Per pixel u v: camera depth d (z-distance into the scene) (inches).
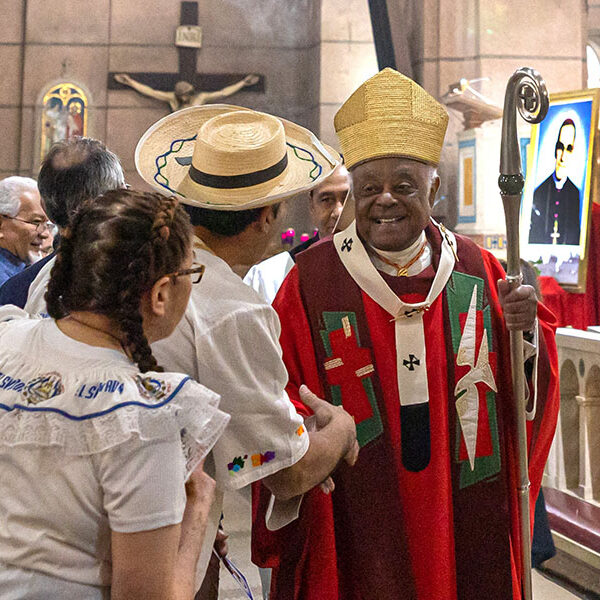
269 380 61.5
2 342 51.8
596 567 135.9
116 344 50.2
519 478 86.6
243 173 65.9
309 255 90.5
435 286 86.2
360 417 85.1
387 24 324.2
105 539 47.6
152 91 454.6
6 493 47.6
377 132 81.4
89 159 85.7
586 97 198.2
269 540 83.2
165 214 50.3
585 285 198.5
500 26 314.7
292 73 469.7
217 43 465.7
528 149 213.3
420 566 82.7
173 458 46.8
